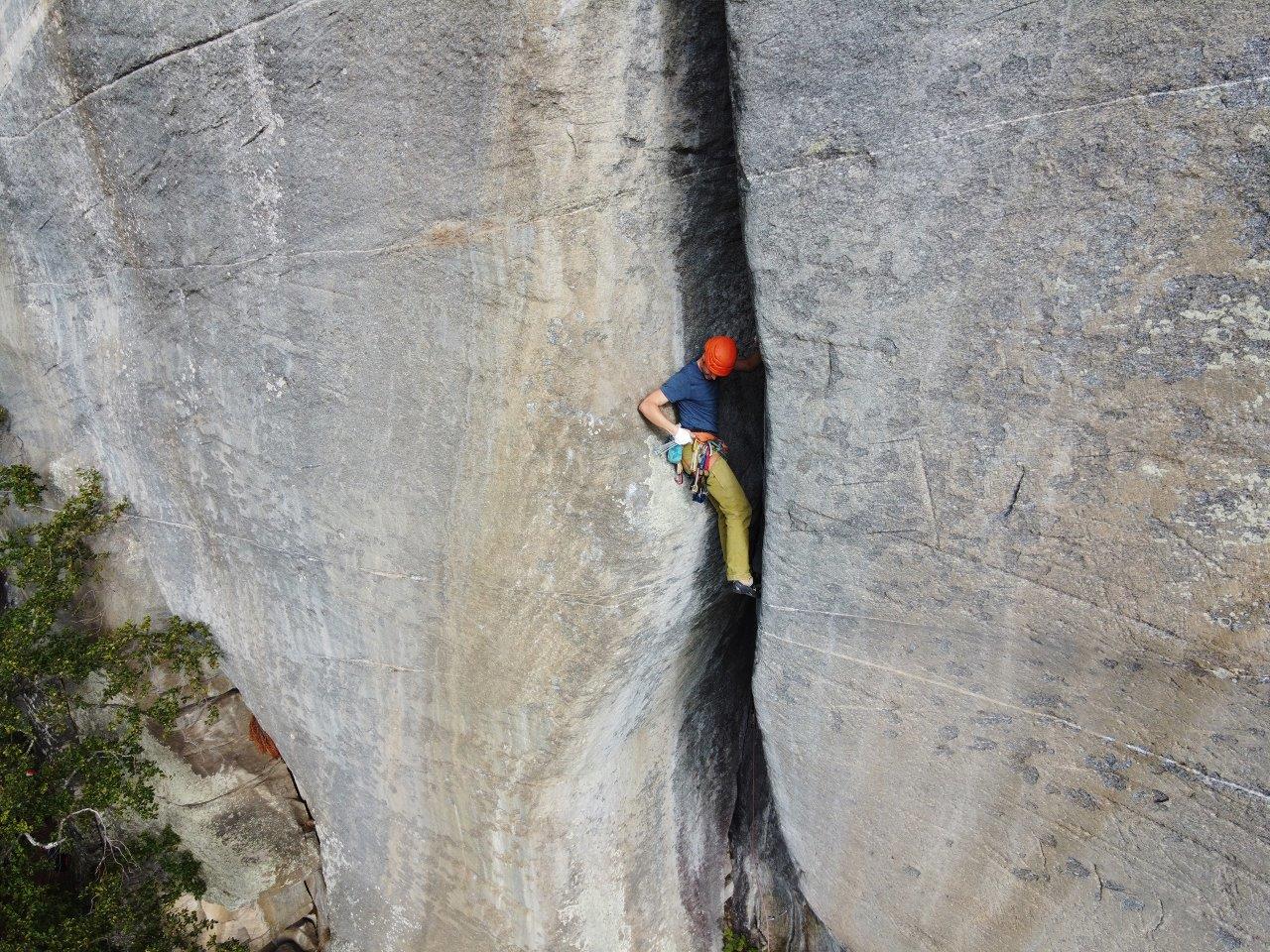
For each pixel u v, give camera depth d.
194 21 3.45
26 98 4.32
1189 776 2.89
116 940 6.33
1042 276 2.46
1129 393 2.46
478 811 5.09
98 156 4.21
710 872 6.21
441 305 3.58
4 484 6.20
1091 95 2.21
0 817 5.71
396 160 3.33
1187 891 3.09
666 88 3.00
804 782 4.07
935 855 3.80
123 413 5.22
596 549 3.85
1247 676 2.59
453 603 4.35
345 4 3.08
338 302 3.84
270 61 3.37
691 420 3.58
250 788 6.56
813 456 3.16
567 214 3.16
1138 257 2.31
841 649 3.53
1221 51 2.03
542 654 4.22
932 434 2.86
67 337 5.27
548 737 4.48
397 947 6.17
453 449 3.90
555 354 3.45
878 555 3.19
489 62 2.94
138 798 5.94
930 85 2.40
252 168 3.71
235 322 4.25
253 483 4.75
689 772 5.68
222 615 5.64
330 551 4.66
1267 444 2.31
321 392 4.15
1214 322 2.27
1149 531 2.59
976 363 2.67
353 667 5.07
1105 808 3.17
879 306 2.76
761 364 3.86
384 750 5.32
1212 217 2.18
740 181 2.87
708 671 5.22
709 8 2.89
